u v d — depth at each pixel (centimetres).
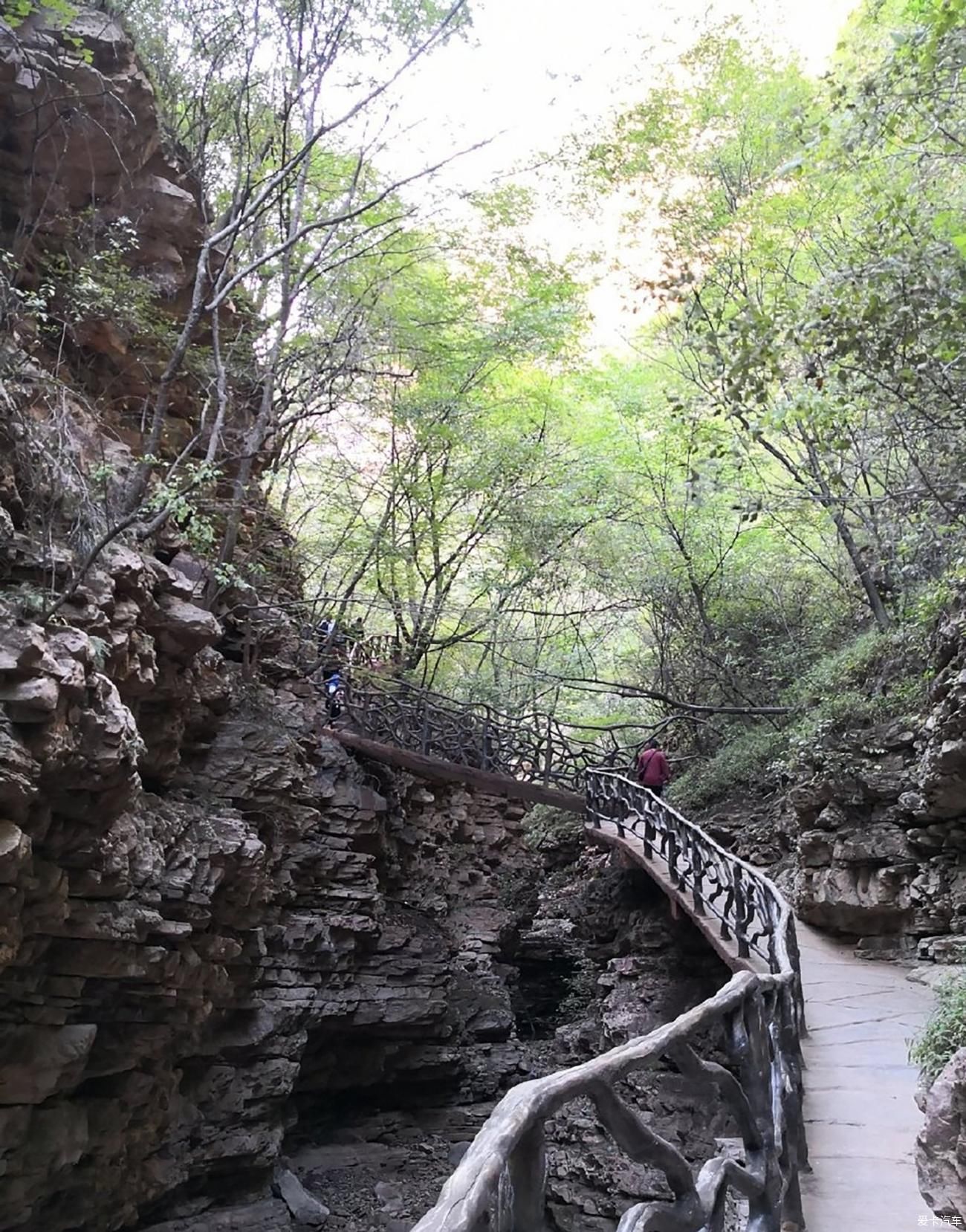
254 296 1588
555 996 1944
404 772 1655
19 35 977
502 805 1928
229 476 1400
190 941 957
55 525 830
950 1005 645
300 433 1891
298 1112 1396
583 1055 1558
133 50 1076
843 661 1652
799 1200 458
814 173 1240
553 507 2042
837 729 1425
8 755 633
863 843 1252
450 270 1930
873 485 1625
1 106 980
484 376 1962
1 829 642
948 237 983
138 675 875
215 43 1273
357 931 1365
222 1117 1090
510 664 2550
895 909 1182
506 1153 206
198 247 1230
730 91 1608
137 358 1177
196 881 945
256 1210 1112
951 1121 438
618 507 2119
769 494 1420
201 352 1272
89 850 771
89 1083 873
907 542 1216
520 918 1866
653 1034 317
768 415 984
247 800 1183
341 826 1412
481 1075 1584
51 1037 780
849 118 901
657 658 2383
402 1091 1517
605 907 1756
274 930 1217
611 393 2241
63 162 1045
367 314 1582
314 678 1595
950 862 1104
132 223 1129
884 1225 467
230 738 1212
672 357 2130
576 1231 1018
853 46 1105
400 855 1642
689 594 2184
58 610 754
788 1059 523
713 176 1645
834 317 909
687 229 1627
